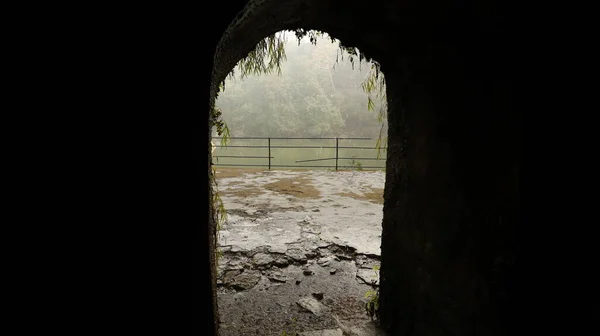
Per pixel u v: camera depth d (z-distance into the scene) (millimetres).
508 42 1341
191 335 1405
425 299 2111
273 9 1729
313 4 1802
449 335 1892
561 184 1176
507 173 1426
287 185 6984
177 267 1312
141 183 1197
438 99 1884
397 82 2281
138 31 1114
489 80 1498
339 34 2256
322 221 4801
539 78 1236
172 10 1139
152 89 1171
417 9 1571
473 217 1661
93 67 1077
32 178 1035
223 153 24031
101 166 1126
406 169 2268
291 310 2852
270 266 3539
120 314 1213
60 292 1103
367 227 4574
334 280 3312
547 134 1229
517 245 1389
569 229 1153
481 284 1623
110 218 1157
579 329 1120
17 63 984
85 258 1131
